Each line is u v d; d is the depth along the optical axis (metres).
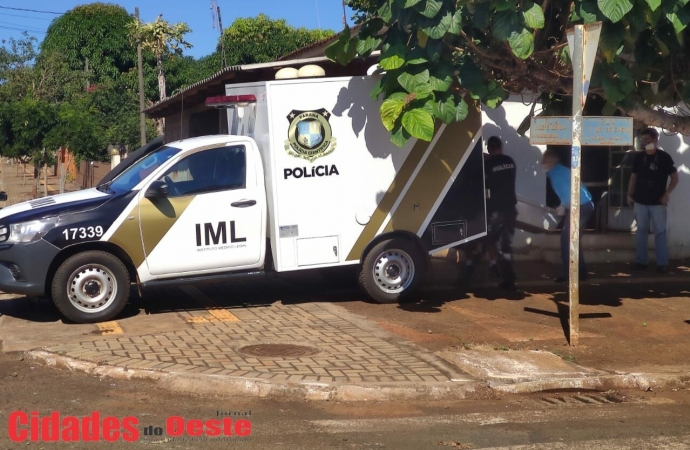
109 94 36.25
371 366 7.31
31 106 26.14
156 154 9.78
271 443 5.48
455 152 10.16
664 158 12.12
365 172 9.84
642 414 6.45
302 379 6.80
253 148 9.55
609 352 8.21
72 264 8.76
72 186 36.00
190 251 9.23
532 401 6.82
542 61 9.33
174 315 9.35
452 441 5.61
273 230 9.61
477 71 8.70
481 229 10.31
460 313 9.70
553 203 13.02
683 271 12.42
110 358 7.34
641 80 9.27
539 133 8.23
